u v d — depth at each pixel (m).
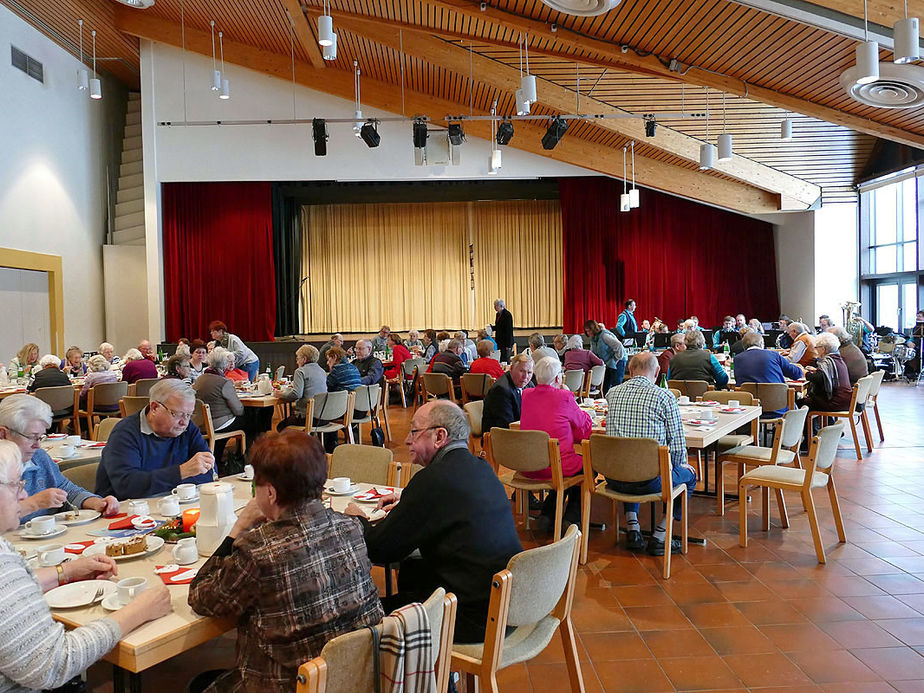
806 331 8.13
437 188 12.95
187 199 12.46
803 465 5.09
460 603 2.15
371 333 14.62
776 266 13.78
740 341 9.00
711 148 8.41
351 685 1.49
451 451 2.32
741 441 5.00
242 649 1.72
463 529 2.17
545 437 3.99
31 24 10.66
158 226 12.08
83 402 7.89
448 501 2.17
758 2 5.50
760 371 6.24
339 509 2.65
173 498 2.63
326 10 7.75
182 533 2.30
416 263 14.71
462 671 2.04
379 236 14.66
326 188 12.93
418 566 2.29
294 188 12.85
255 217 12.51
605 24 6.84
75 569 1.94
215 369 5.82
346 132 11.92
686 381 6.34
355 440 7.58
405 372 10.18
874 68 4.85
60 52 11.58
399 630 1.53
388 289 14.67
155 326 12.11
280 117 11.91
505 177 12.14
